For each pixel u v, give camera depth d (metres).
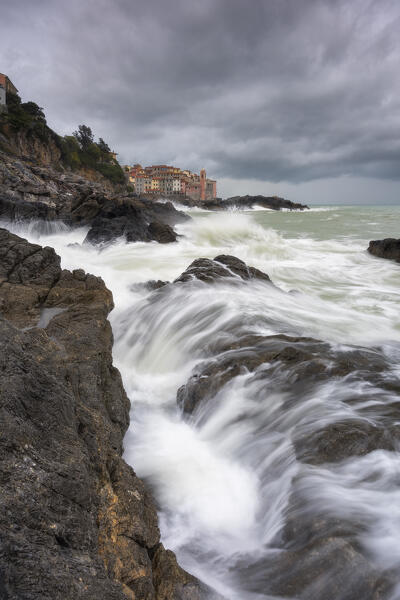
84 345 6.77
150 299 11.33
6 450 2.71
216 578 3.67
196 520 4.51
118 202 33.25
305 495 4.17
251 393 6.33
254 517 4.53
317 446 4.79
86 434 3.79
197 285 11.93
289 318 9.85
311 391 6.04
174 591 3.23
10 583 2.03
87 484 3.05
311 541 3.55
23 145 88.69
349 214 82.69
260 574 3.51
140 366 8.93
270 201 158.25
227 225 38.62
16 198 35.47
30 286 9.76
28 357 3.67
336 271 18.08
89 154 122.69
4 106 87.12
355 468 4.42
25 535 2.32
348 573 3.14
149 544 3.51
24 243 11.14
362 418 5.19
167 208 47.91
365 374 6.23
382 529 3.56
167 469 5.38
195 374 7.16
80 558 2.49
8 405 3.01
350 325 9.94
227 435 5.91
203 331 9.02
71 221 34.09
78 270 10.79
